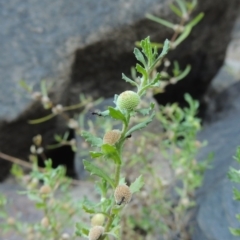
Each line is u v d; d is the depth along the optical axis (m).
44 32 0.73
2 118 0.70
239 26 1.51
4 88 0.71
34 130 0.73
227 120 0.76
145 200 0.51
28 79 0.71
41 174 0.35
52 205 0.40
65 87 0.73
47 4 0.75
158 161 0.63
